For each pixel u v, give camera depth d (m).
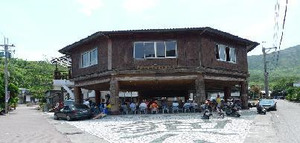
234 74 29.45
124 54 26.22
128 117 24.25
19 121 27.73
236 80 30.17
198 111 25.77
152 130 17.00
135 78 25.97
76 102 31.38
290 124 19.30
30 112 47.00
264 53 46.41
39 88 95.62
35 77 102.31
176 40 26.33
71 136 16.39
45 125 23.20
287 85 98.56
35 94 91.06
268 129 16.88
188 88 35.75
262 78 139.00
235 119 21.84
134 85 30.97
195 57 26.11
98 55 27.61
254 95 81.19
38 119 30.03
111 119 23.56
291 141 13.04
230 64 29.30
